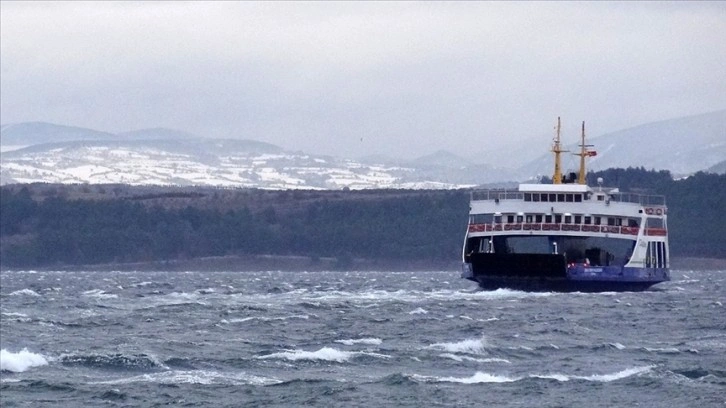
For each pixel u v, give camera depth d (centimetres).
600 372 15312
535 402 13100
